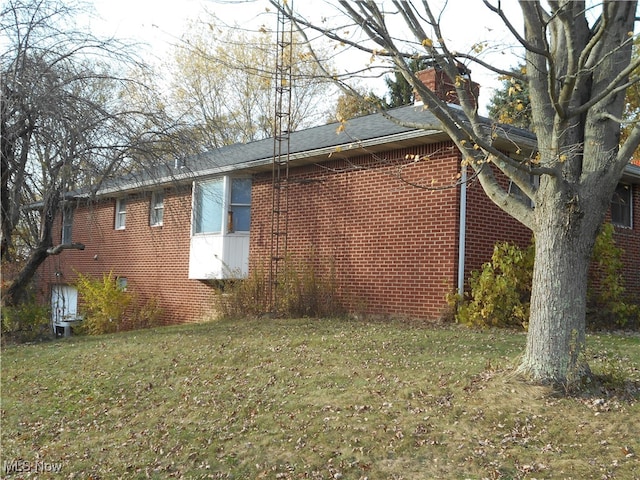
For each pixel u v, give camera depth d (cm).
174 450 717
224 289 1680
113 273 2259
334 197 1519
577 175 743
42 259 1483
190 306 1909
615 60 735
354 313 1410
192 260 1834
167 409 842
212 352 1078
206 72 3147
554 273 737
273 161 1559
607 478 554
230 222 1748
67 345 1315
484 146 663
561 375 727
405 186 1367
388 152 1406
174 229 2000
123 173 1416
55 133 1234
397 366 900
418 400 753
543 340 740
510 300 1207
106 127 1305
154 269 2078
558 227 732
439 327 1205
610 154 730
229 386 891
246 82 3269
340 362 945
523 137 1263
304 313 1440
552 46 777
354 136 1426
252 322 1391
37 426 852
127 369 1041
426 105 698
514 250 1245
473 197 1297
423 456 628
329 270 1499
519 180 771
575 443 620
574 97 739
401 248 1365
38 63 1250
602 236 1362
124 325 1870
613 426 642
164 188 1872
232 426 755
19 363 1181
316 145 1525
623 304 1345
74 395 952
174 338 1241
